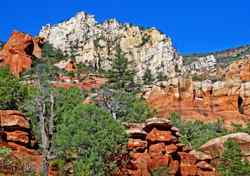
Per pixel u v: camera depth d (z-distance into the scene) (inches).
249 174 2529.5
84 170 1873.8
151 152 2255.2
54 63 6358.3
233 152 2581.2
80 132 1961.1
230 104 5022.1
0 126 2231.8
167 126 2327.8
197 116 4904.0
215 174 2484.0
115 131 2032.5
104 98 3376.0
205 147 2910.9
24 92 2741.1
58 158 1945.1
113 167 1969.7
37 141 2313.0
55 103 2600.9
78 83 5319.9
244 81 5231.3
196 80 5457.7
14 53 6013.8
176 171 2294.5
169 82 5177.2
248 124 4320.9
